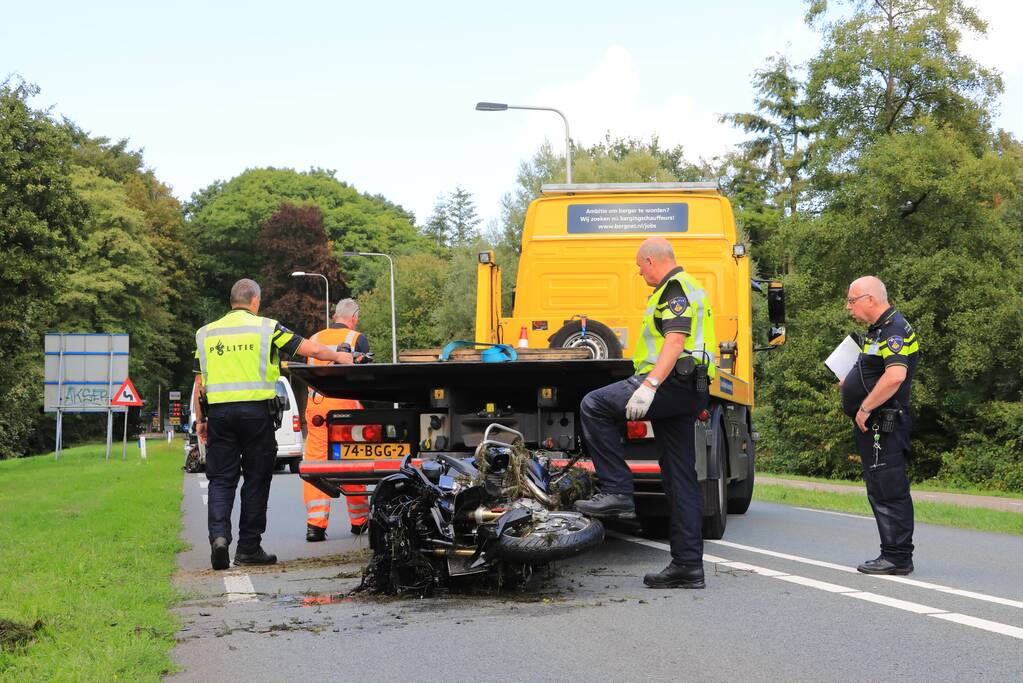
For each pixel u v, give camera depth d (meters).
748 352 13.07
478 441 8.94
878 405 7.95
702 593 7.15
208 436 9.12
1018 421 29.02
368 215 100.75
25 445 56.19
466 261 60.22
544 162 56.53
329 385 9.03
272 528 12.49
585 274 13.09
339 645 5.75
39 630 5.98
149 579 8.03
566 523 7.06
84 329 64.94
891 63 33.28
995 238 31.25
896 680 4.87
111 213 67.81
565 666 5.21
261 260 90.25
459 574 7.08
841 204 33.38
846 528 11.80
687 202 13.05
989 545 10.29
